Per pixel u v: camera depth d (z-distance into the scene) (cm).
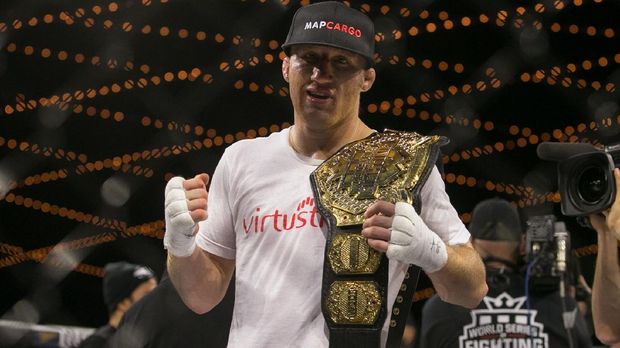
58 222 580
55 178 571
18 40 540
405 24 538
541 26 540
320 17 227
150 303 313
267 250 222
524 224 451
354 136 234
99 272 589
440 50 544
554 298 357
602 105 546
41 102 552
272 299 217
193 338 308
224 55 535
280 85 534
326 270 211
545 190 566
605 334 267
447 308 366
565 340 353
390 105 549
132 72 547
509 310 359
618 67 545
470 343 360
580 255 579
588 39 546
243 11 526
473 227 374
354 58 226
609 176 242
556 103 551
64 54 544
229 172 236
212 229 236
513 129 561
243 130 544
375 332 206
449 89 544
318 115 225
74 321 594
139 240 573
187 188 217
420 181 215
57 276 582
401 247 200
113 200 567
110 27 541
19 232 582
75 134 562
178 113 546
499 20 539
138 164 561
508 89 554
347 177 220
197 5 531
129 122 556
